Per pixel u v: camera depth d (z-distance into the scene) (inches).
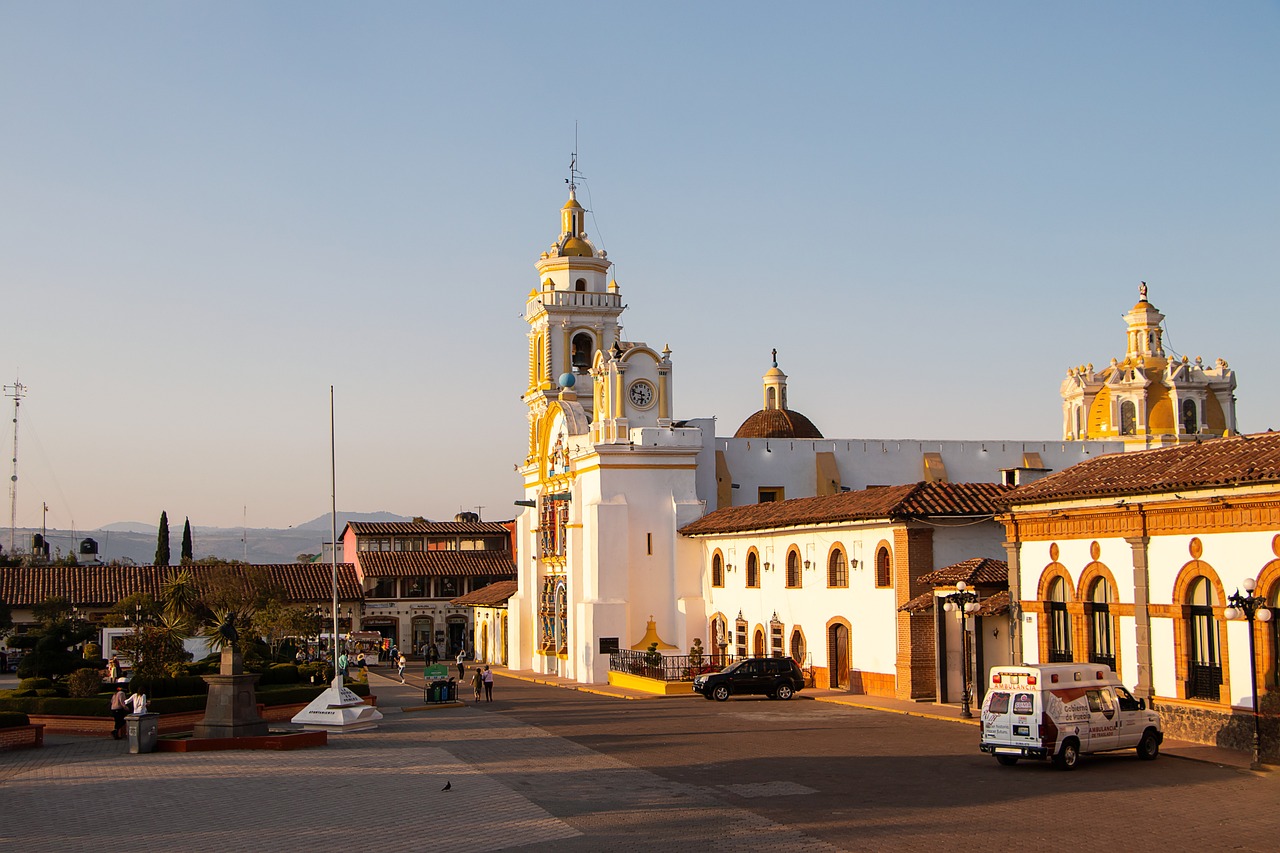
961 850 796.0
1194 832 840.9
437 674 2039.9
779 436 2999.5
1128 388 3024.1
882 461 2773.1
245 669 1975.9
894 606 1772.9
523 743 1408.7
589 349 3191.4
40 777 1176.2
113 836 882.1
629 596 2477.9
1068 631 1428.4
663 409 2561.5
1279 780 1036.5
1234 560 1199.6
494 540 4119.1
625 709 1841.8
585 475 2586.1
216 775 1168.8
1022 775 1075.3
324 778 1140.5
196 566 2541.8
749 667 1918.1
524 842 840.3
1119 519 1336.1
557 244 3277.6
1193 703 1238.3
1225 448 1300.4
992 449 2842.0
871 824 880.9
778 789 1034.7
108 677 1932.8
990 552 1777.8
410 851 820.0
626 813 938.7
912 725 1488.7
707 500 2623.0
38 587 3179.1
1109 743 1124.5
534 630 2997.0
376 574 3737.7
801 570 2049.7
